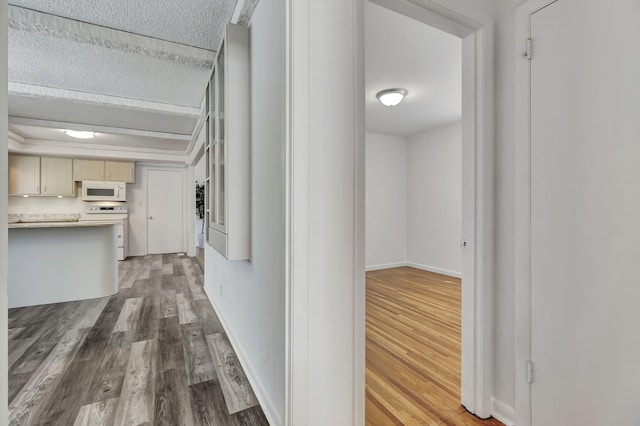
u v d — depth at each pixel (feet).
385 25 7.08
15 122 12.54
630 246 3.47
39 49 7.40
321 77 3.70
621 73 3.52
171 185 22.54
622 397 3.52
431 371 6.31
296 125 3.62
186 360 6.82
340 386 3.85
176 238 22.75
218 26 6.72
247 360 6.21
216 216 6.82
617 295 3.57
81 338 7.97
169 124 13.61
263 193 5.10
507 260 4.74
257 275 5.50
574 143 3.94
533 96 4.39
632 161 3.45
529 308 4.42
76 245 11.37
